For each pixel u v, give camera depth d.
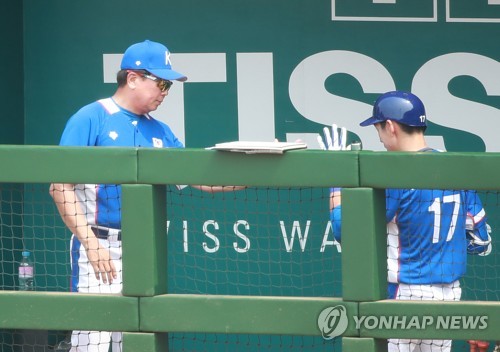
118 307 17.44
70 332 24.62
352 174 16.78
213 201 26.58
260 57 26.75
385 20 26.75
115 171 17.34
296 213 26.45
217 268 26.62
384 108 19.11
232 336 25.91
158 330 17.36
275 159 17.00
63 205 19.23
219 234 26.61
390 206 18.61
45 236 26.67
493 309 16.64
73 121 20.19
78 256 20.19
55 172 17.47
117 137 20.36
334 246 26.42
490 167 16.47
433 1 26.69
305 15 26.73
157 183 17.25
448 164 16.56
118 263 20.17
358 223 16.80
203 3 26.75
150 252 17.31
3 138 26.05
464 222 19.36
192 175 17.20
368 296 16.84
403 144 19.09
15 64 26.45
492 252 26.28
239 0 26.72
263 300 17.12
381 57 26.75
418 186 16.66
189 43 26.75
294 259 26.52
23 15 26.73
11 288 26.41
